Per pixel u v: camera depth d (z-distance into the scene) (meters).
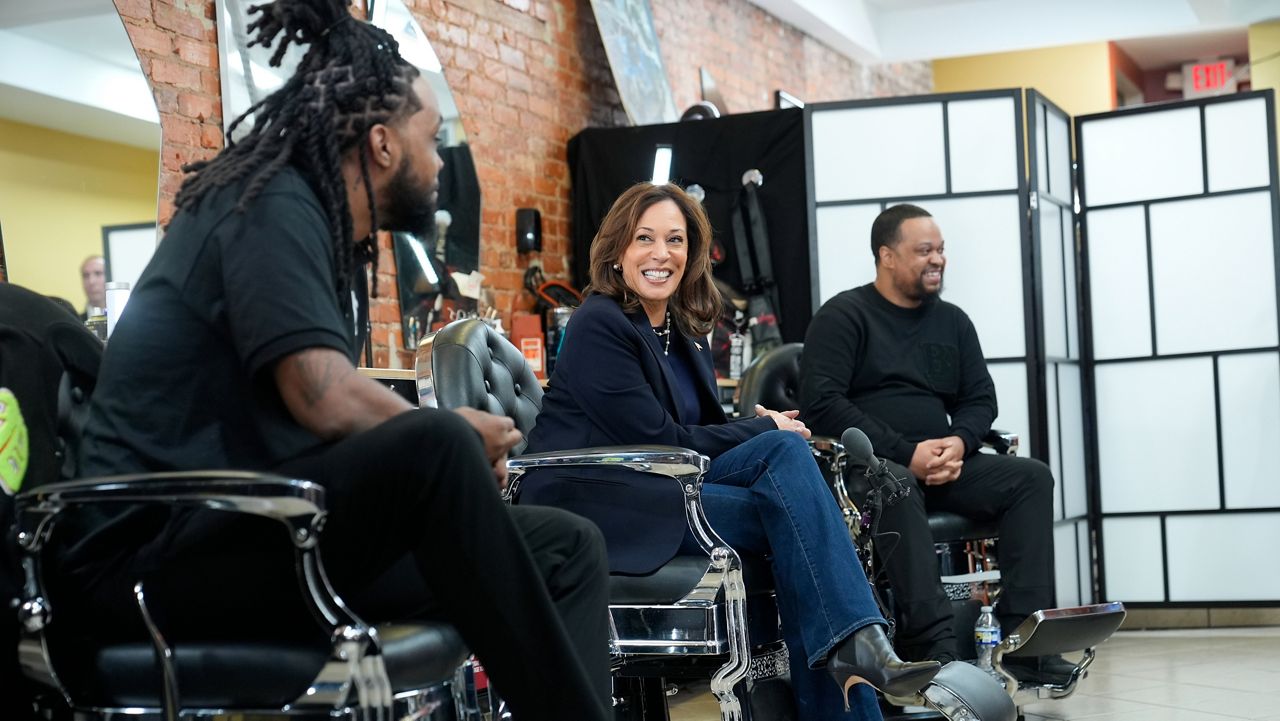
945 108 5.26
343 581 1.59
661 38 6.69
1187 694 3.84
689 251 2.89
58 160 3.43
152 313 1.62
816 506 2.48
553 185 5.82
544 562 1.81
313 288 1.59
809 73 8.50
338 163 1.72
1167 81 11.70
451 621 1.56
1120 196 5.73
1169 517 5.61
